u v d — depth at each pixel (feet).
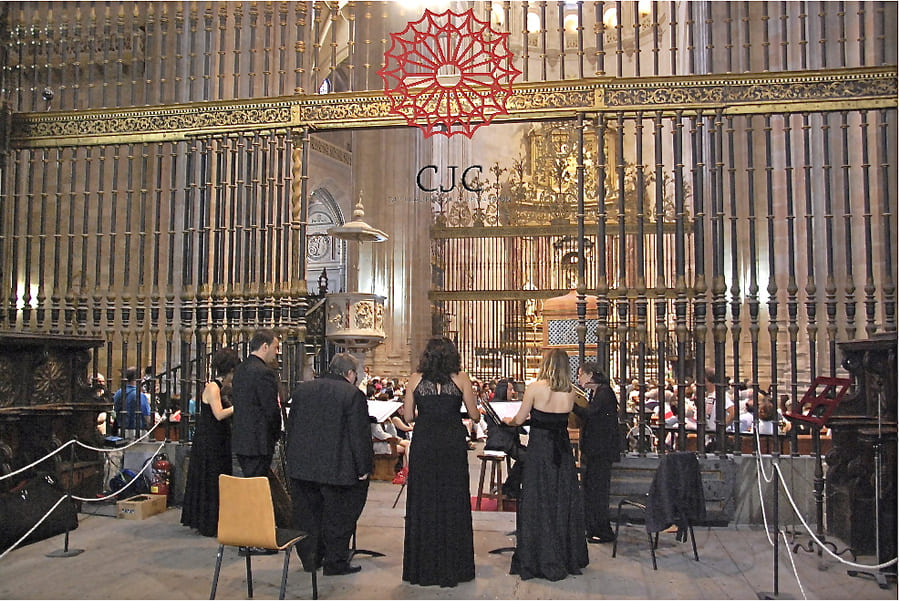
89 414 24.34
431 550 15.94
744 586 16.05
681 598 15.29
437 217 61.62
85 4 31.89
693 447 27.07
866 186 21.36
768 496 21.03
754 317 21.63
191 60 25.71
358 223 36.91
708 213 46.44
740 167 39.70
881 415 17.94
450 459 16.16
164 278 37.63
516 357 59.26
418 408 16.55
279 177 24.36
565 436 17.10
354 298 36.29
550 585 16.11
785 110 21.85
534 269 66.69
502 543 19.63
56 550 18.79
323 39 52.24
